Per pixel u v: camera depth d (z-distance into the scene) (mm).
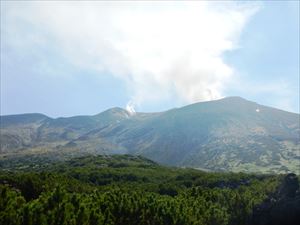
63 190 67688
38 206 59719
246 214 112250
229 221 108000
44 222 57969
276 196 130750
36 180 112000
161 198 95500
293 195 130250
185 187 165375
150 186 162375
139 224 80375
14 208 59875
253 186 148875
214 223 95312
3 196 62844
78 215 64500
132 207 79625
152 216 81250
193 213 91250
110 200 80562
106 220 72750
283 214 121250
